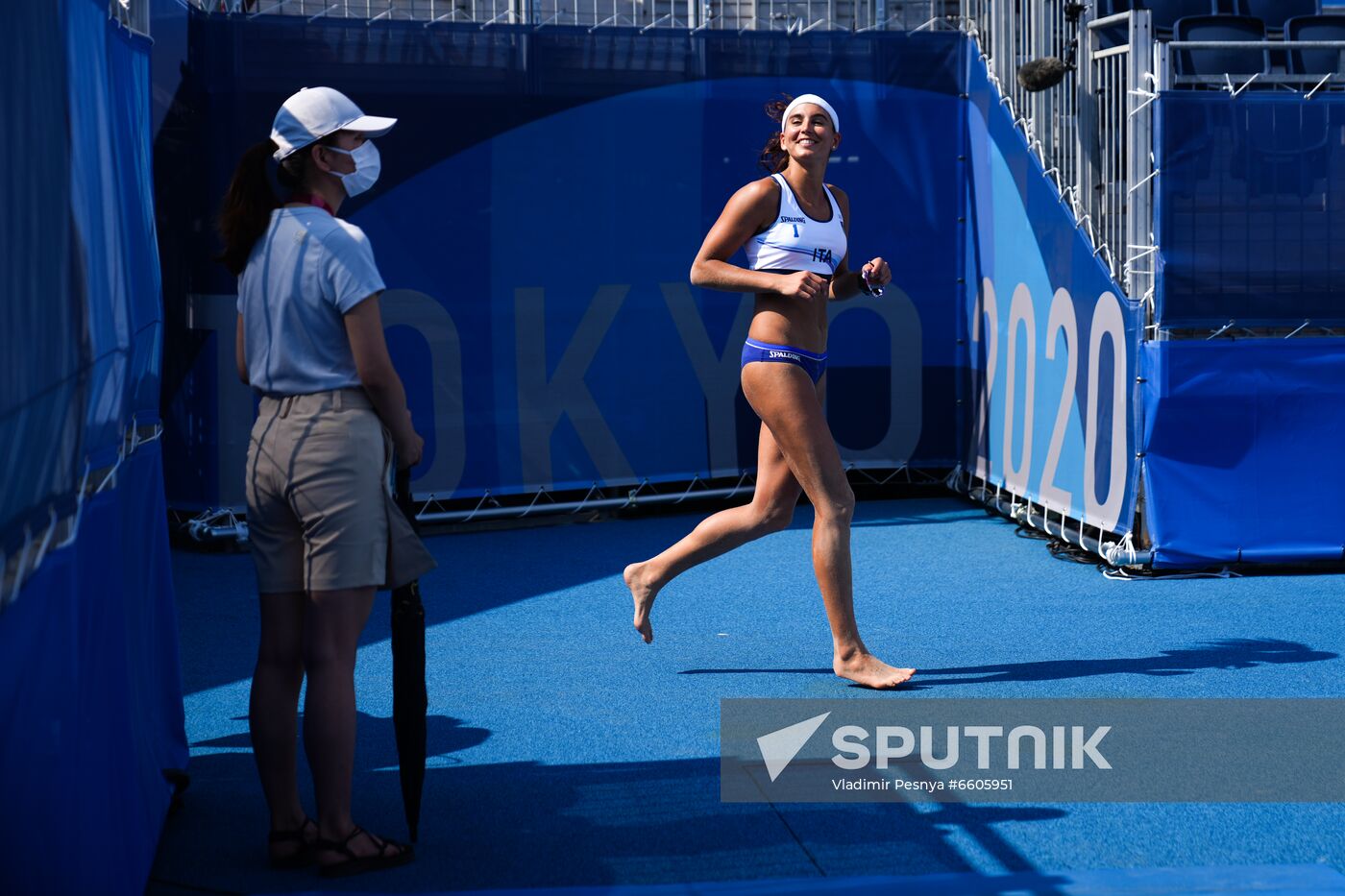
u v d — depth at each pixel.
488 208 9.97
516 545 9.53
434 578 8.51
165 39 9.25
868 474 11.43
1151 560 8.22
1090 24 8.82
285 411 3.97
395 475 4.14
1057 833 4.35
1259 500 8.23
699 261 5.93
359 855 4.05
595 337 10.30
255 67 9.33
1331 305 8.13
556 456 10.29
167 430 9.66
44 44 3.03
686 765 5.00
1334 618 7.15
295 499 3.95
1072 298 8.95
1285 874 3.96
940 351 11.03
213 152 9.30
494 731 5.46
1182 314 8.04
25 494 2.81
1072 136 9.16
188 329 9.52
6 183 2.69
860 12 13.30
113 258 3.82
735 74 10.44
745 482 10.92
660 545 9.46
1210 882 3.91
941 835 4.33
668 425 10.54
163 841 4.39
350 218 9.68
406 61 9.69
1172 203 7.96
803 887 3.88
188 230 9.43
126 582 3.97
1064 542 9.21
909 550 9.14
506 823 4.47
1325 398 8.18
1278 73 11.24
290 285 3.92
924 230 10.92
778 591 8.00
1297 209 8.05
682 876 4.03
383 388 3.94
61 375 3.12
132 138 4.34
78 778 3.20
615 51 10.16
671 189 10.38
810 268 5.96
